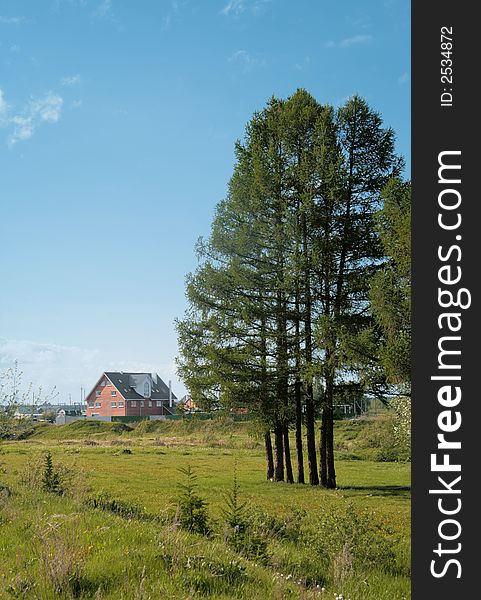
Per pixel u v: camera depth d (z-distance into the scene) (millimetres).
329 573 9883
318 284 32062
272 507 21875
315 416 35812
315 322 30266
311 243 31859
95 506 15164
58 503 14766
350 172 32531
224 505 21469
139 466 41344
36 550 8891
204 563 8406
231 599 7320
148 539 9953
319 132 32031
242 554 10070
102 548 9109
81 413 160750
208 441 72188
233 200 33812
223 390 33219
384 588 9305
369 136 32781
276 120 34969
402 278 26422
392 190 26953
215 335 33750
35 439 85438
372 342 28531
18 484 19359
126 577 7449
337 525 11742
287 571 9914
